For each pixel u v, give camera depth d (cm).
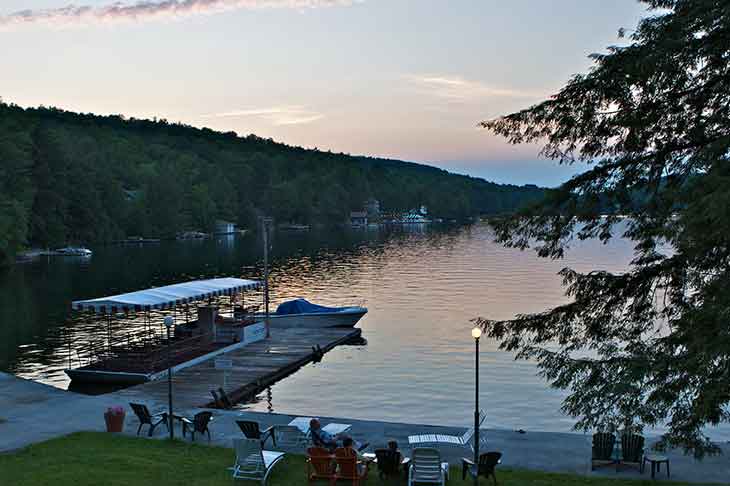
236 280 3828
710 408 929
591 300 1174
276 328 4050
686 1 1000
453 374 2969
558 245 1170
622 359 1090
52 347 3625
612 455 1516
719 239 898
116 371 2759
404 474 1480
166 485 1349
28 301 5406
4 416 1973
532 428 2220
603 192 1122
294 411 2438
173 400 2350
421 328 4144
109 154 17375
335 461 1405
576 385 1143
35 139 11225
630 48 1048
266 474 1394
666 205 1073
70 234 11694
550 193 1144
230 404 2422
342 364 3203
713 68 1006
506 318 4403
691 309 1009
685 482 1409
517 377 2884
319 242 13312
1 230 8050
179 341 3167
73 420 1936
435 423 2286
